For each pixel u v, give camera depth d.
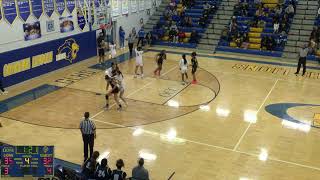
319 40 24.06
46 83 18.75
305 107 15.70
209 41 26.45
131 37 24.44
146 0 29.53
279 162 11.20
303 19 26.11
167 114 14.81
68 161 11.12
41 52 19.66
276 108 15.53
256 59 24.02
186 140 12.57
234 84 18.75
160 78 19.52
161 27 28.88
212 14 28.44
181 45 26.67
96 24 23.88
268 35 25.58
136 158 11.35
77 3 21.95
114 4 25.64
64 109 15.27
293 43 24.70
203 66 22.16
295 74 20.75
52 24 20.31
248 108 15.52
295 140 12.64
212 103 16.05
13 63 18.08
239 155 11.59
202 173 10.55
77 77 19.78
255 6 28.08
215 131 13.30
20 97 16.72
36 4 19.09
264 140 12.62
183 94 17.17
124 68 21.41
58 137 12.71
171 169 10.75
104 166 8.91
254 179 10.27
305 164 11.09
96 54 24.20
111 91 14.95
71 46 21.81
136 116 14.58
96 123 13.88
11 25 17.80
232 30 26.31
